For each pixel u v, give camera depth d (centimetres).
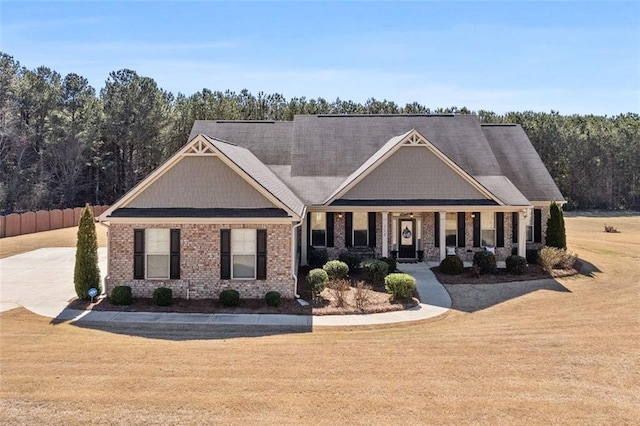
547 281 2197
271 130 3075
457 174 2439
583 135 7138
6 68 5662
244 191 1864
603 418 849
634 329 1480
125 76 5622
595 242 3600
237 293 1742
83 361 1107
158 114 5572
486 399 919
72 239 3594
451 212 2492
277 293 1747
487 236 2538
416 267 2386
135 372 1038
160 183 1867
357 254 2333
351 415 845
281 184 2377
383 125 3016
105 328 1477
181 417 829
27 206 5228
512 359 1162
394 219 2534
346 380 1007
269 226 1819
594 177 7250
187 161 1869
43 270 2436
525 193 2658
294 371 1059
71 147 5425
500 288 2069
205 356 1163
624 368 1102
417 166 2452
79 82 6009
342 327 1524
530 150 2956
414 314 1697
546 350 1242
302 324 1553
